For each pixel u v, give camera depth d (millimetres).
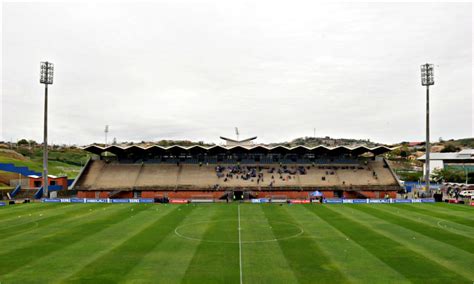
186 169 94000
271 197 80750
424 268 28781
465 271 28062
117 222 49188
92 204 70875
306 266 29328
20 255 32469
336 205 68812
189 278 26531
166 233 41844
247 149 90625
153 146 88625
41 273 27672
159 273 27641
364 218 52625
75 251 33812
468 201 73438
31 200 77500
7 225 47031
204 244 36594
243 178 89812
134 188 85750
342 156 98062
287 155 98188
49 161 166250
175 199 78500
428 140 84500
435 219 51750
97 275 27203
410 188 99562
